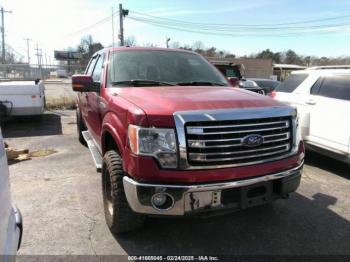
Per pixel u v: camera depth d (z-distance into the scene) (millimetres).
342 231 3490
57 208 4000
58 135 8453
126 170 2842
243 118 2779
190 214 2709
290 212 3914
